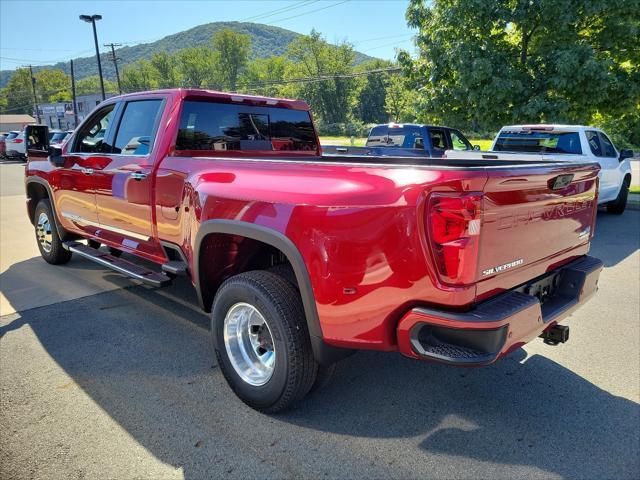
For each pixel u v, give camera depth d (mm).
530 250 2682
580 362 3609
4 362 3520
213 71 124562
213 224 3037
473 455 2537
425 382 3311
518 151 9555
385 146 12203
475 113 12859
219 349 3062
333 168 2572
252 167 3000
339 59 94062
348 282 2422
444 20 12828
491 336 2217
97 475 2369
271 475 2379
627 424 2826
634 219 10047
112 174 4293
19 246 7156
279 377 2727
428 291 2271
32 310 4543
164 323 4266
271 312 2695
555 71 11758
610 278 5766
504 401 3072
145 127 4148
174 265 3766
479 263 2287
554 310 2840
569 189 2963
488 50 12117
